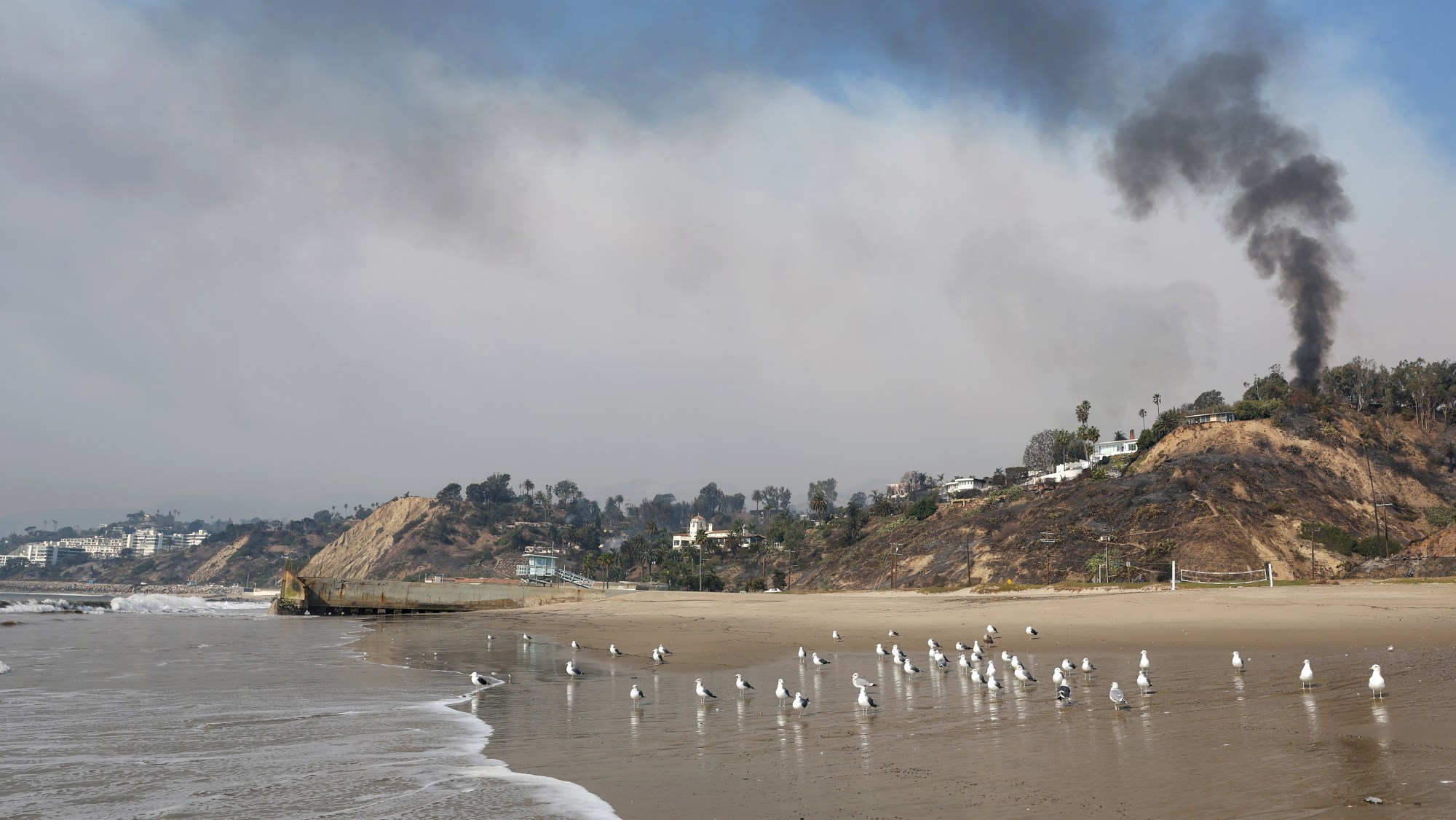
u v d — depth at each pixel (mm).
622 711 25922
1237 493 126938
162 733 23172
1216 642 41312
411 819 14422
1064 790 14383
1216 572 109625
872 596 112312
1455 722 18828
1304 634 42688
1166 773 15258
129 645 56969
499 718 25078
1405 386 164000
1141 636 44844
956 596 102938
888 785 15375
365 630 75750
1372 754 15977
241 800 16031
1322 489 131500
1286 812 12422
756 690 30281
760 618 73125
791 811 14016
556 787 16359
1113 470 157000
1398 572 89062
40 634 69438
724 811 14188
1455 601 55781
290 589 109312
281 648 53938
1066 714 22516
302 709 27266
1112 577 112500
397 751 20344
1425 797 12852
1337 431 147375
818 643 50031
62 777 18031
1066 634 47844
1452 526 91875
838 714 24109
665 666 39562
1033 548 130000
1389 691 23641
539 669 39594
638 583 185125
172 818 14953
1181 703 23328
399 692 31562
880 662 39500
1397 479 137000
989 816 13109
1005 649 42156
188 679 36062
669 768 17625
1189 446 149125
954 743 19094
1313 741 17391
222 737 22469
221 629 77938
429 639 61469
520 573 142000
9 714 26766
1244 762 15781
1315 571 108688
